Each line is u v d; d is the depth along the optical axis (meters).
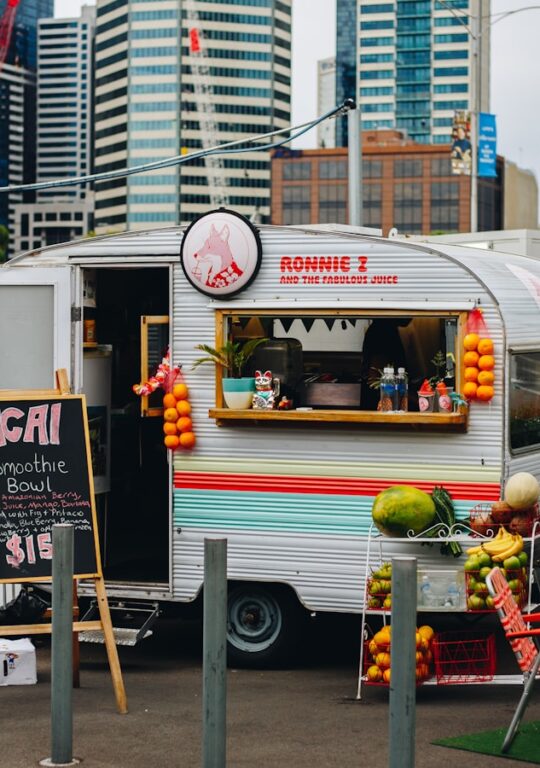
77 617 8.16
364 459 8.30
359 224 15.86
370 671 7.60
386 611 7.76
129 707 7.39
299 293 8.46
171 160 14.73
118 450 10.33
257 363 8.84
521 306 8.44
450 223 155.50
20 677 8.08
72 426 7.79
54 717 6.11
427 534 7.90
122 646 9.70
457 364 8.06
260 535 8.56
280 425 8.49
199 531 8.73
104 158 193.25
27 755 6.25
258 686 8.09
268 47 189.12
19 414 7.77
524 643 6.61
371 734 6.70
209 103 187.00
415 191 156.12
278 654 8.60
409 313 8.18
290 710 7.33
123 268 9.12
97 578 7.58
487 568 7.56
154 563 9.59
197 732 6.73
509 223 171.25
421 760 6.08
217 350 8.62
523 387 8.38
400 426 8.19
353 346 9.28
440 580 7.70
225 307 8.63
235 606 8.73
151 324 9.01
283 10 191.75
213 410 8.53
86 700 7.62
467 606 7.64
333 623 10.16
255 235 8.50
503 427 7.98
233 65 188.00
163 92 185.62
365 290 8.30
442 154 155.62
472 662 7.92
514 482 7.84
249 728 6.85
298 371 8.95
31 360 9.14
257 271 8.54
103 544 9.78
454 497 8.07
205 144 186.38
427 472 8.13
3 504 7.71
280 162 158.75
